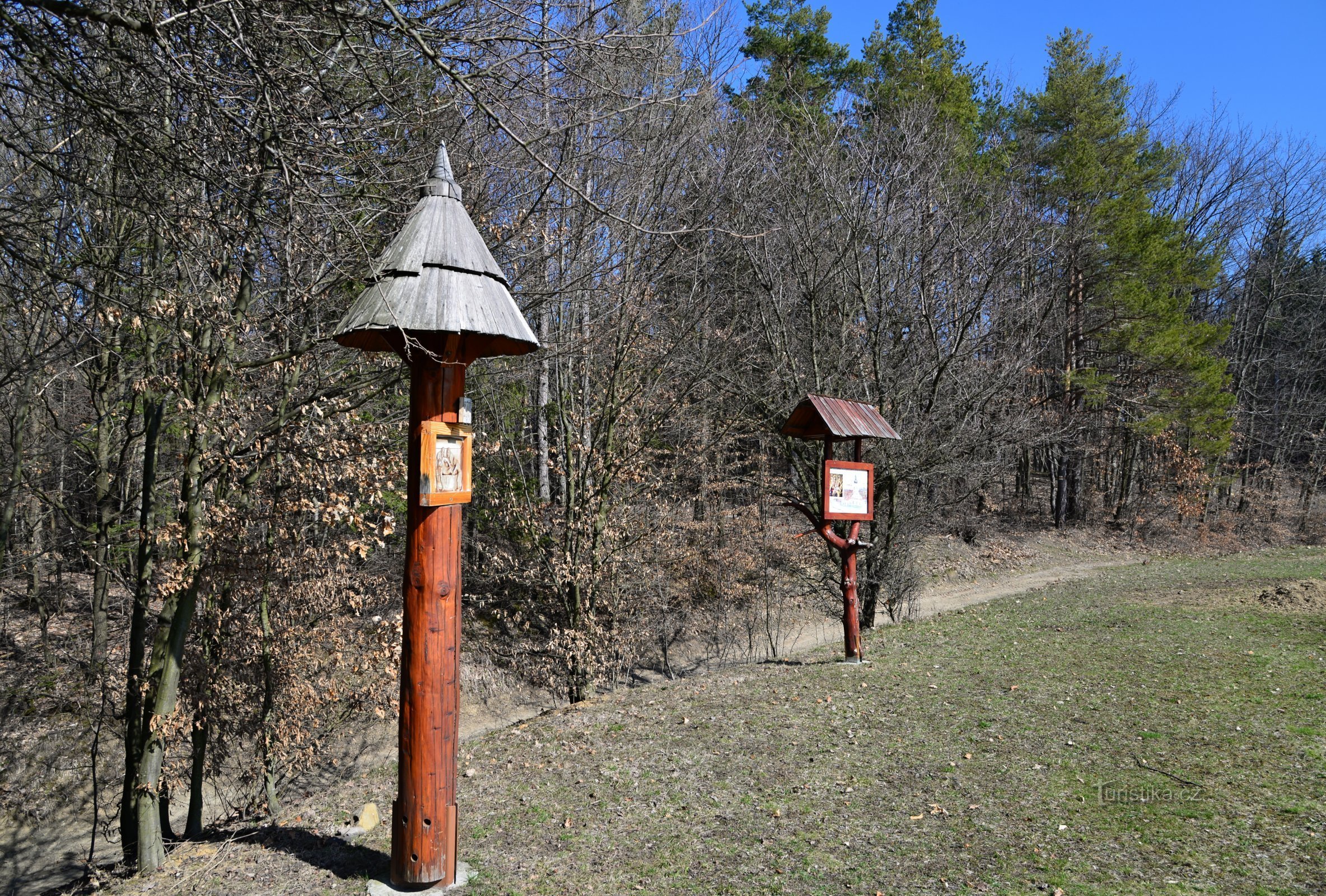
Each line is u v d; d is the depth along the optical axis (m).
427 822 4.22
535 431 13.55
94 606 10.95
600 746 6.56
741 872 4.24
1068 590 13.71
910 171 12.77
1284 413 29.09
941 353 12.18
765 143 13.58
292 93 4.33
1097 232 21.67
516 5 5.71
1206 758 5.30
